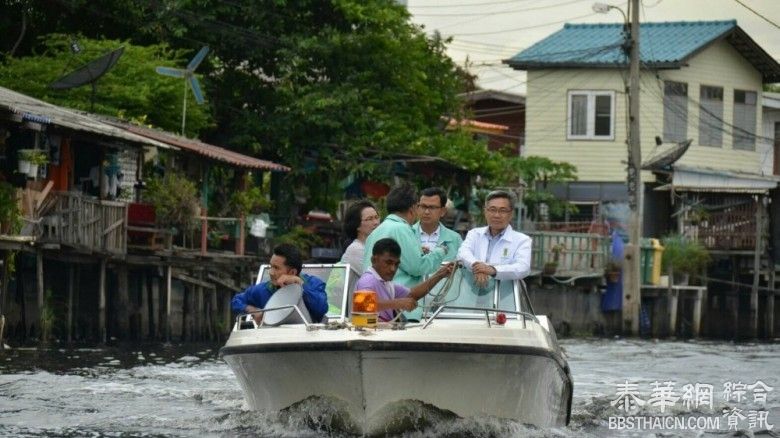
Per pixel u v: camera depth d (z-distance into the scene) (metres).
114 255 32.59
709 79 57.97
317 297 15.59
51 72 38.50
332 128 44.31
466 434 15.18
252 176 45.16
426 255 15.51
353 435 15.11
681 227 53.78
